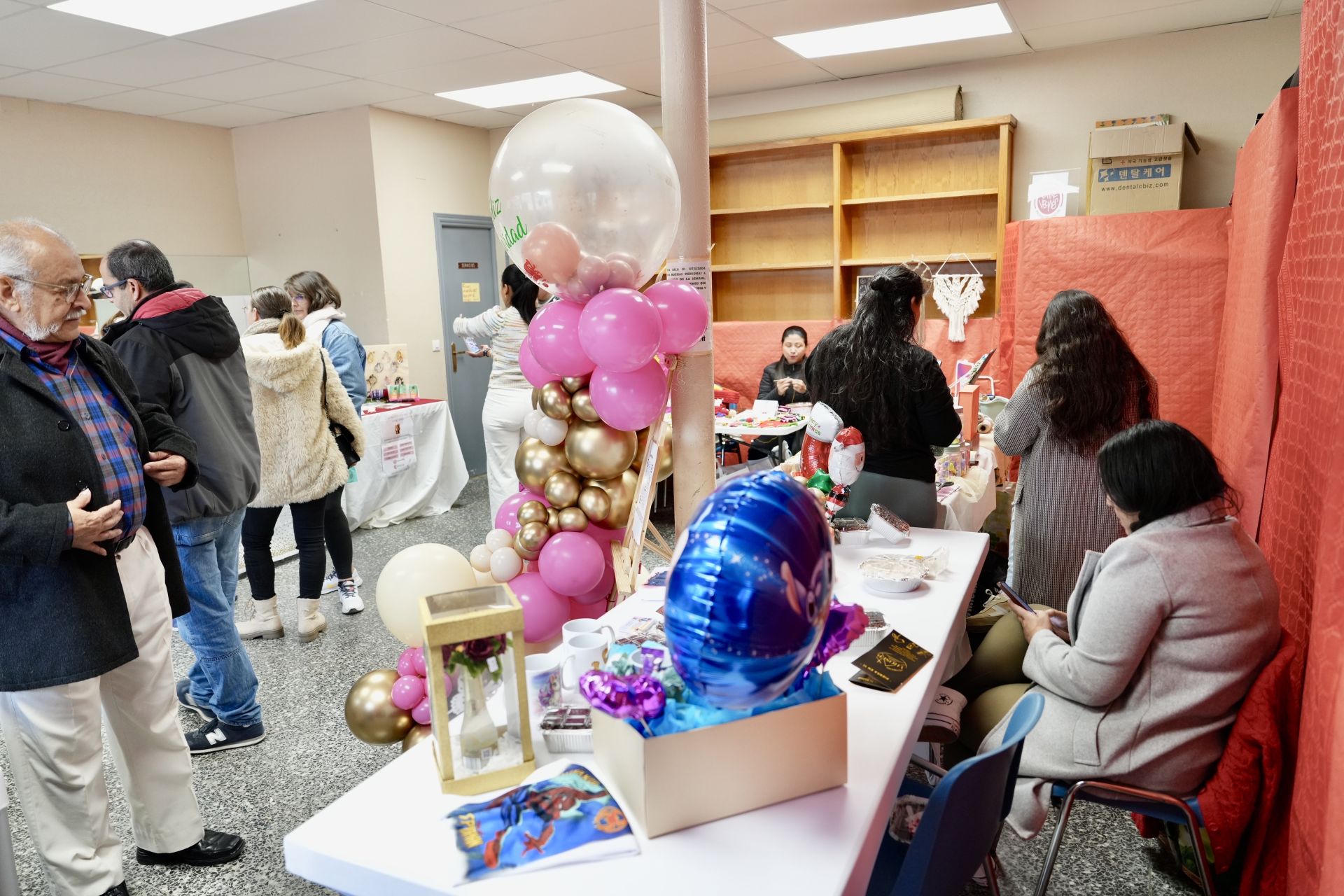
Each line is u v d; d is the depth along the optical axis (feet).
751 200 20.31
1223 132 15.72
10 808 7.61
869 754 3.81
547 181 4.59
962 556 6.64
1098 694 5.24
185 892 6.59
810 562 3.04
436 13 12.55
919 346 8.13
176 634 11.82
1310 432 5.20
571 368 5.17
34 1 11.35
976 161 17.89
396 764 3.80
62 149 17.12
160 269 8.00
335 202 19.62
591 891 2.98
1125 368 7.79
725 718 3.31
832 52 16.10
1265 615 5.10
